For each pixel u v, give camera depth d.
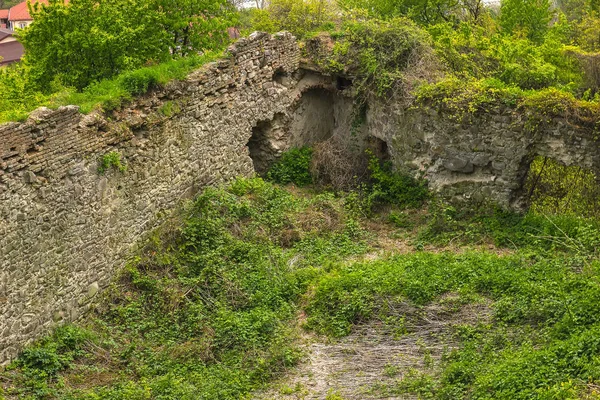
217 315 13.25
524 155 16.00
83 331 12.53
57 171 12.23
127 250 14.12
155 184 14.84
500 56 18.58
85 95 13.73
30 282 11.84
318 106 19.95
